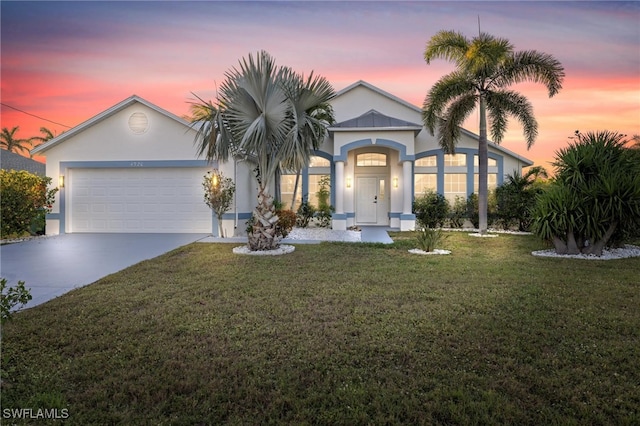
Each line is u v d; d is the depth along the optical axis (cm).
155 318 454
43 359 346
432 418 257
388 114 1747
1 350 362
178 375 314
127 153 1327
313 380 307
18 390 293
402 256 904
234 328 422
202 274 700
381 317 454
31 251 977
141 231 1335
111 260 859
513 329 415
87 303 519
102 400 279
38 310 489
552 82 1270
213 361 340
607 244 949
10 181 1189
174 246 1057
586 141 967
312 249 1010
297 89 873
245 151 960
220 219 1286
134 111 1326
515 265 785
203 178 1315
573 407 268
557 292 568
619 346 368
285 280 651
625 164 928
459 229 1592
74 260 859
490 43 1252
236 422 255
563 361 337
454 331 409
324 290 583
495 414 259
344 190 1680
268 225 975
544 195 972
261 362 338
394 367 329
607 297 539
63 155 1339
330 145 1703
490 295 550
